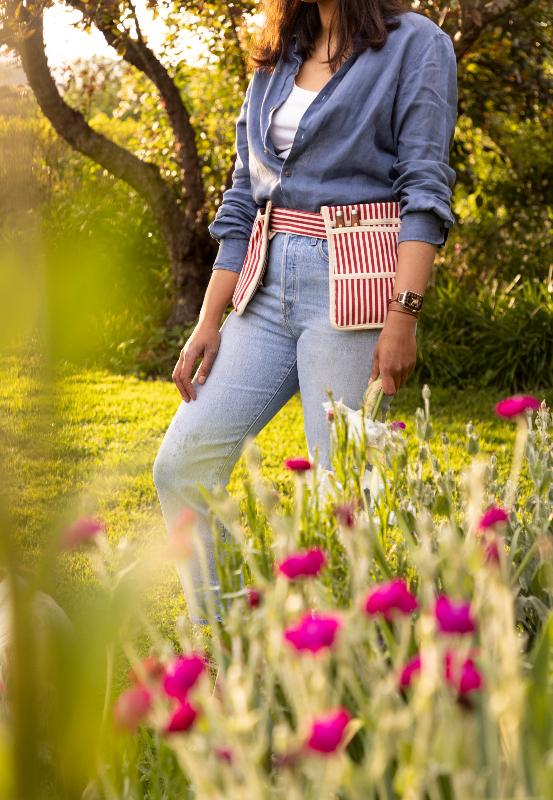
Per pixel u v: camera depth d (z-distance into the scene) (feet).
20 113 1.69
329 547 4.85
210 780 2.97
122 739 4.09
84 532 2.33
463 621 2.93
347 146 6.57
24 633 1.85
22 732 1.84
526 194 30.14
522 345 23.08
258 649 3.46
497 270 28.99
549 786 2.95
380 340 6.53
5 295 1.45
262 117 6.99
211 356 7.36
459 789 2.82
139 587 2.17
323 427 6.74
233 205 7.67
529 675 3.88
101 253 1.48
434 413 20.11
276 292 6.90
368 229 6.64
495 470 6.23
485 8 22.91
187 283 25.68
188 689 3.19
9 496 1.84
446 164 6.72
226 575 4.88
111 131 30.78
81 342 1.49
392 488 5.51
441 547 4.67
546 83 27.37
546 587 5.29
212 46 24.26
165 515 7.24
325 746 2.54
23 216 1.53
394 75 6.54
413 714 3.02
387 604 3.25
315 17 6.88
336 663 3.99
